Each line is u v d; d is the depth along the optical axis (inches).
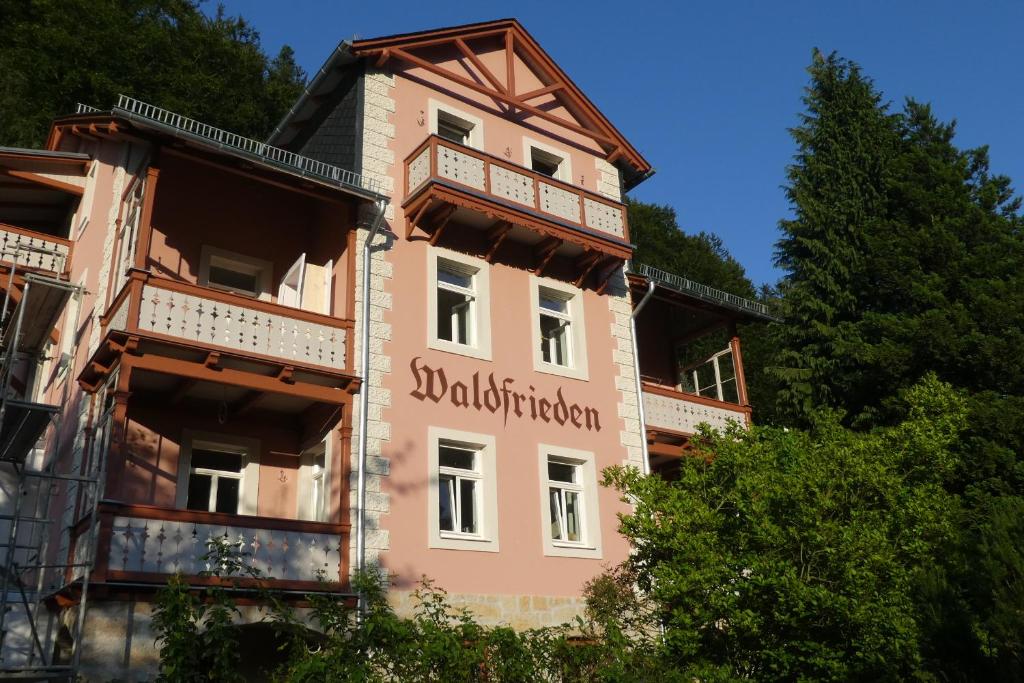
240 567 471.8
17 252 663.8
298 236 673.6
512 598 579.8
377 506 545.0
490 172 652.7
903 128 1081.4
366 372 569.3
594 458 663.1
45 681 447.5
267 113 1274.6
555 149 762.2
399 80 684.1
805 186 1101.1
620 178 807.7
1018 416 735.7
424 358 604.1
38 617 503.5
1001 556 385.4
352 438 553.9
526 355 658.8
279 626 414.3
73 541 487.2
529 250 696.4
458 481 597.0
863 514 441.4
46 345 681.0
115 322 521.0
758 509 417.4
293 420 613.0
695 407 754.2
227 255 633.0
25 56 1050.1
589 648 421.1
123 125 530.3
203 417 580.1
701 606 412.5
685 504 438.0
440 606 468.4
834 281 1023.6
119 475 473.7
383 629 388.2
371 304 594.2
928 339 826.8
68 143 722.8
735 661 421.1
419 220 638.5
